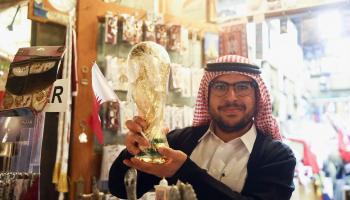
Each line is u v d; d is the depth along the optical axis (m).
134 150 1.16
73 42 1.64
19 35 1.98
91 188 1.96
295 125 2.74
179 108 2.28
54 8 2.01
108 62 2.06
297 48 2.76
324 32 2.75
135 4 2.37
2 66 1.89
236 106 1.46
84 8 2.03
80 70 1.97
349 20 2.63
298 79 2.82
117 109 2.06
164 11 2.49
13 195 1.49
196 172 1.16
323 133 2.73
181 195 1.06
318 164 2.65
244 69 1.46
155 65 1.17
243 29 2.39
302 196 2.54
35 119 1.53
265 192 1.34
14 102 1.50
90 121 1.96
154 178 1.56
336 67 2.95
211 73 1.52
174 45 2.24
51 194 1.95
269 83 2.39
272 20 2.50
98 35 2.08
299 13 2.44
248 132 1.53
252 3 2.52
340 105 2.89
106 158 1.99
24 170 1.52
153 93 1.17
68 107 1.52
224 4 2.60
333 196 2.65
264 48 2.40
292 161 1.44
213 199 1.20
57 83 1.52
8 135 1.56
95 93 1.62
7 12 1.96
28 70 1.52
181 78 2.27
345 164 2.67
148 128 1.16
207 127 1.65
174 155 1.13
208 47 2.41
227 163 1.52
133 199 1.38
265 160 1.43
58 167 1.64
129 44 2.15
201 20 2.60
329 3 2.31
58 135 1.65
